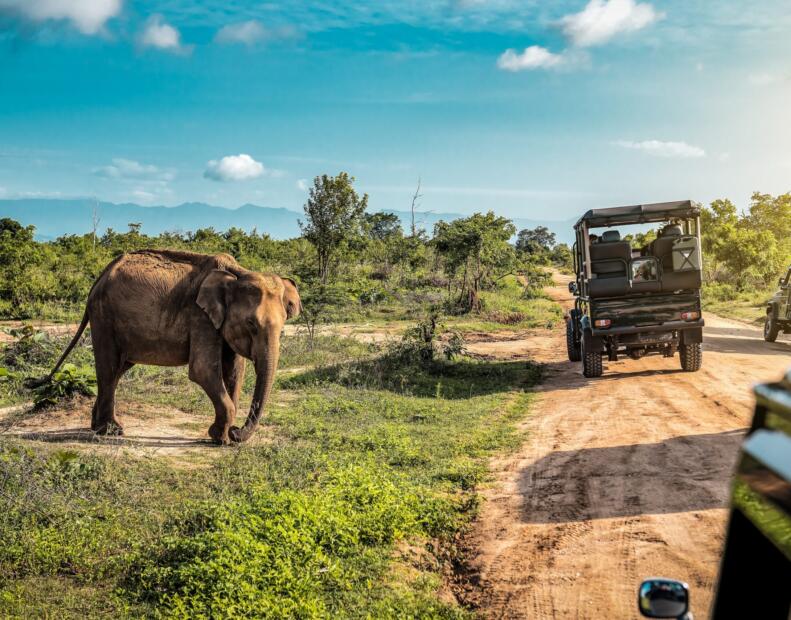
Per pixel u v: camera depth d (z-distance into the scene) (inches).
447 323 1210.0
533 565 250.1
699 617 193.2
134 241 1809.8
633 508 292.7
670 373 647.8
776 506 62.6
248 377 614.5
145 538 277.4
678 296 616.7
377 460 392.5
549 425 466.3
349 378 629.9
